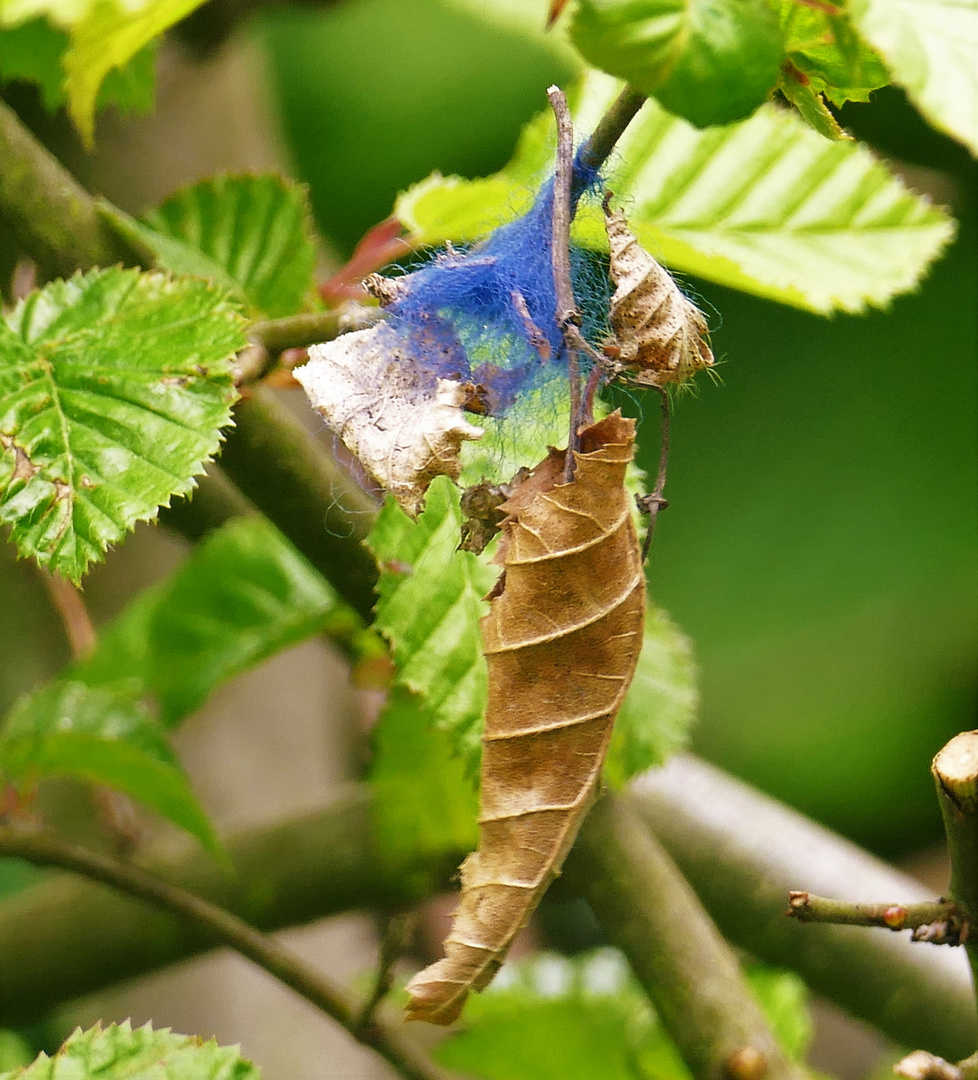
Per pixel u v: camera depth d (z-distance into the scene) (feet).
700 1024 3.84
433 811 4.14
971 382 12.94
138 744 4.04
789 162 3.97
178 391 3.71
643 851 3.88
